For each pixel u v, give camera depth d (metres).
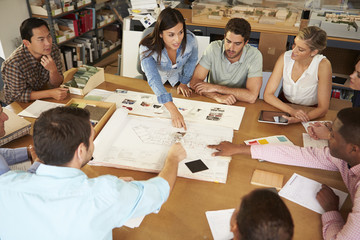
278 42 3.23
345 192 1.33
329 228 1.13
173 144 1.52
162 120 1.76
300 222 1.19
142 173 1.41
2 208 0.92
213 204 1.26
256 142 1.63
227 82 2.32
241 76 2.26
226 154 1.50
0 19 3.40
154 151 1.51
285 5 3.34
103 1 4.54
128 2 4.96
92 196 0.91
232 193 1.32
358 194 1.10
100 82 2.19
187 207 1.25
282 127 1.77
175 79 2.27
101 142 1.52
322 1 3.34
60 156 0.93
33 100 2.00
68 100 2.00
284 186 1.35
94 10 4.40
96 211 0.90
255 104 2.02
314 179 1.40
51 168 0.93
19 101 1.98
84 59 4.45
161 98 1.81
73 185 0.92
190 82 2.24
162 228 1.16
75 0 4.08
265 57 3.35
